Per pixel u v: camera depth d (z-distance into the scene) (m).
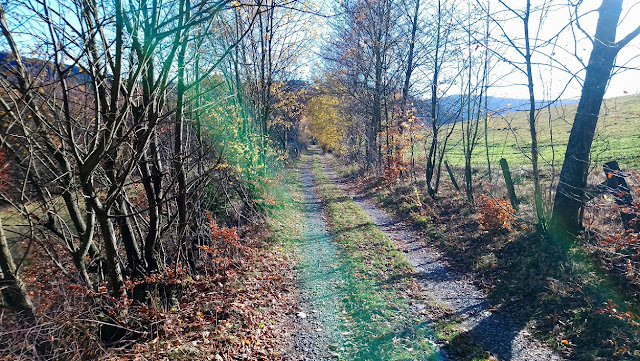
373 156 22.73
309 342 5.50
